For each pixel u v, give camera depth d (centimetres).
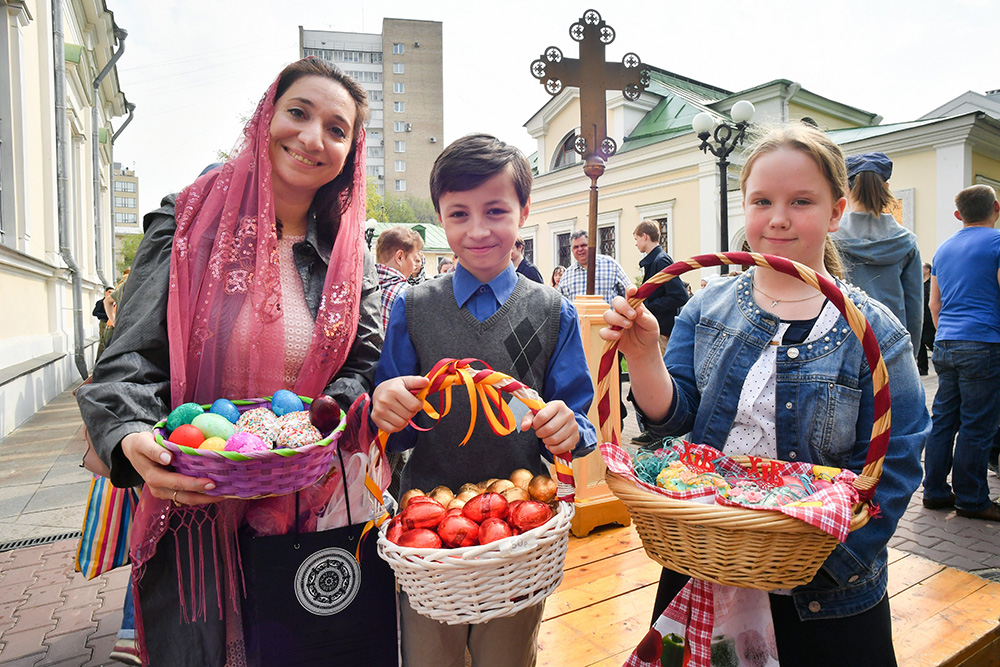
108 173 1634
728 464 118
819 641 116
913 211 1160
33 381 652
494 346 137
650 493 101
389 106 7088
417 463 143
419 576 100
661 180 1443
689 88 1770
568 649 182
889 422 98
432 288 145
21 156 648
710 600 120
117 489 144
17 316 636
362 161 153
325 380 141
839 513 90
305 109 133
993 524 326
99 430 110
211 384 130
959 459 334
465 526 106
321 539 120
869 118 1647
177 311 122
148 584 122
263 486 105
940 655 180
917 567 239
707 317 139
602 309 281
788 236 123
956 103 2033
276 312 133
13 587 276
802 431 120
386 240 368
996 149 1182
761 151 126
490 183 132
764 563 93
